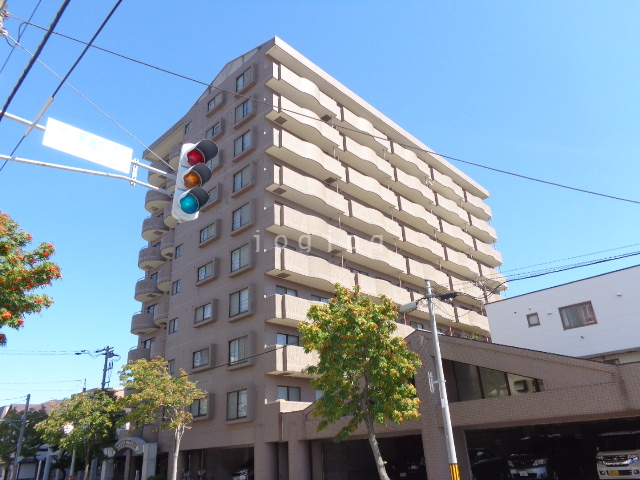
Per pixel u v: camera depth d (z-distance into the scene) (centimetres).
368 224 3600
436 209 4581
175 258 3584
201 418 2855
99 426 3183
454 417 1869
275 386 2667
